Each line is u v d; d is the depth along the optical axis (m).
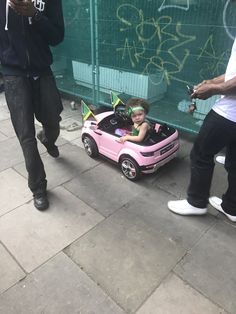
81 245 2.08
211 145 1.91
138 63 3.51
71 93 4.40
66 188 2.66
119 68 3.70
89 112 3.03
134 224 2.26
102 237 2.14
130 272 1.89
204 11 2.80
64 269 1.92
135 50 3.46
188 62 3.12
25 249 2.06
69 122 3.91
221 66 2.92
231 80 1.65
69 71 4.32
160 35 3.19
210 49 2.92
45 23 2.06
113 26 3.51
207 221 2.28
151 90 3.51
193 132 3.28
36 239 2.14
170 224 2.26
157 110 3.53
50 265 1.95
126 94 3.78
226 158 2.10
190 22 2.92
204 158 2.02
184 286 1.80
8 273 1.90
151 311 1.67
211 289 1.78
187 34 2.99
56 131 2.69
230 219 2.26
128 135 2.70
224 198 2.23
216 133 1.83
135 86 3.64
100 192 2.61
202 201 2.24
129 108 2.68
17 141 3.47
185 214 2.31
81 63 4.08
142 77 3.53
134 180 2.72
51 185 2.71
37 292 1.78
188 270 1.89
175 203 2.36
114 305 1.70
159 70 3.36
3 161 3.09
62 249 2.06
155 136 2.76
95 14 3.51
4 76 2.18
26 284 1.83
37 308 1.70
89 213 2.37
